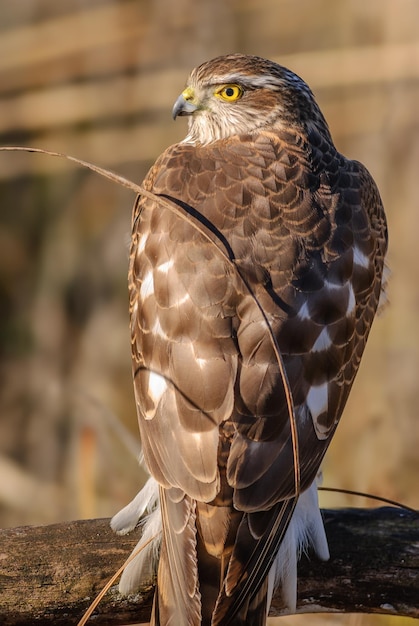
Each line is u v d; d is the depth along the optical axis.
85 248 18.17
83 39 17.59
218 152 9.81
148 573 8.97
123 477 14.92
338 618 11.23
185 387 8.55
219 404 8.45
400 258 15.24
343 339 9.02
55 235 18.23
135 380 9.12
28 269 18.19
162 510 8.52
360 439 13.56
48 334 17.70
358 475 13.05
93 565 9.02
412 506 12.99
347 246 9.33
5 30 17.84
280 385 8.55
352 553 9.20
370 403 13.95
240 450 8.35
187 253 8.95
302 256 9.06
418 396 13.97
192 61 17.44
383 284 10.27
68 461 16.16
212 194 9.31
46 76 17.61
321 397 8.79
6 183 18.39
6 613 8.95
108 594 8.98
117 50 17.62
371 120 16.30
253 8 17.53
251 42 17.59
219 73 10.54
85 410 16.61
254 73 10.53
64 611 8.98
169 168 9.67
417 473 13.27
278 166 9.61
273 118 10.47
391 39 16.00
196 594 8.02
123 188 18.25
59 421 16.72
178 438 8.48
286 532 8.84
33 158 17.89
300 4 17.47
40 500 15.66
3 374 17.39
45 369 17.38
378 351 14.62
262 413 8.45
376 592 9.19
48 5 17.97
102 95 17.48
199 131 10.70
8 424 16.95
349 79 16.11
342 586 9.17
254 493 8.28
